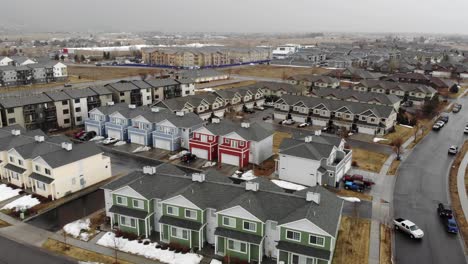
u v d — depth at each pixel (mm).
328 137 64625
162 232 42406
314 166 57062
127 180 46094
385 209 50750
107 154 71812
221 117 99688
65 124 89188
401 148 75688
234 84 154875
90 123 83562
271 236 39438
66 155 54656
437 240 43719
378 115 86625
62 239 43125
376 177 61781
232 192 42188
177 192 41688
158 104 91375
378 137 84438
